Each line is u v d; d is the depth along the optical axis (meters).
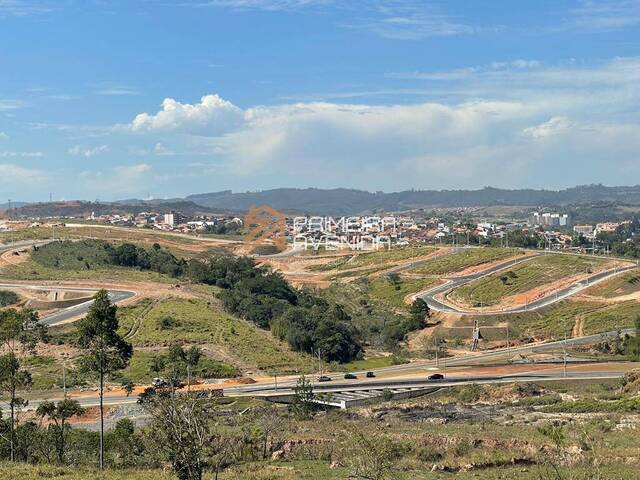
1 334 78.06
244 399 120.75
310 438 80.12
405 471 65.06
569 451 70.56
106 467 68.75
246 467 68.38
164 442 47.53
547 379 137.00
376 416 110.31
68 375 128.88
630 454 68.38
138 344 151.25
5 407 109.12
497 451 72.88
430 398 127.50
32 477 59.78
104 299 71.69
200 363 143.38
